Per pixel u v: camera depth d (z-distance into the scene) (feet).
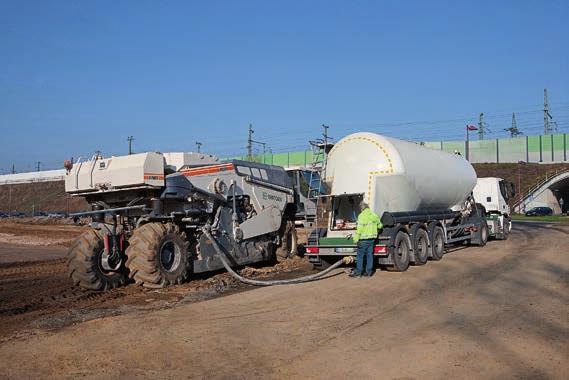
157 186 38.63
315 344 23.24
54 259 64.39
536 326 25.43
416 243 47.60
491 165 269.03
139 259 38.09
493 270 44.27
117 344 23.53
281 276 45.34
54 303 34.73
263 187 49.16
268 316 28.89
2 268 55.06
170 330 25.86
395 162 45.39
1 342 24.62
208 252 42.98
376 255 43.39
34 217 202.18
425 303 31.45
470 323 26.30
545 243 68.03
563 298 31.99
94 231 39.78
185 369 20.21
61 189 281.33
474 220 66.13
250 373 19.65
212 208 43.68
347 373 19.43
